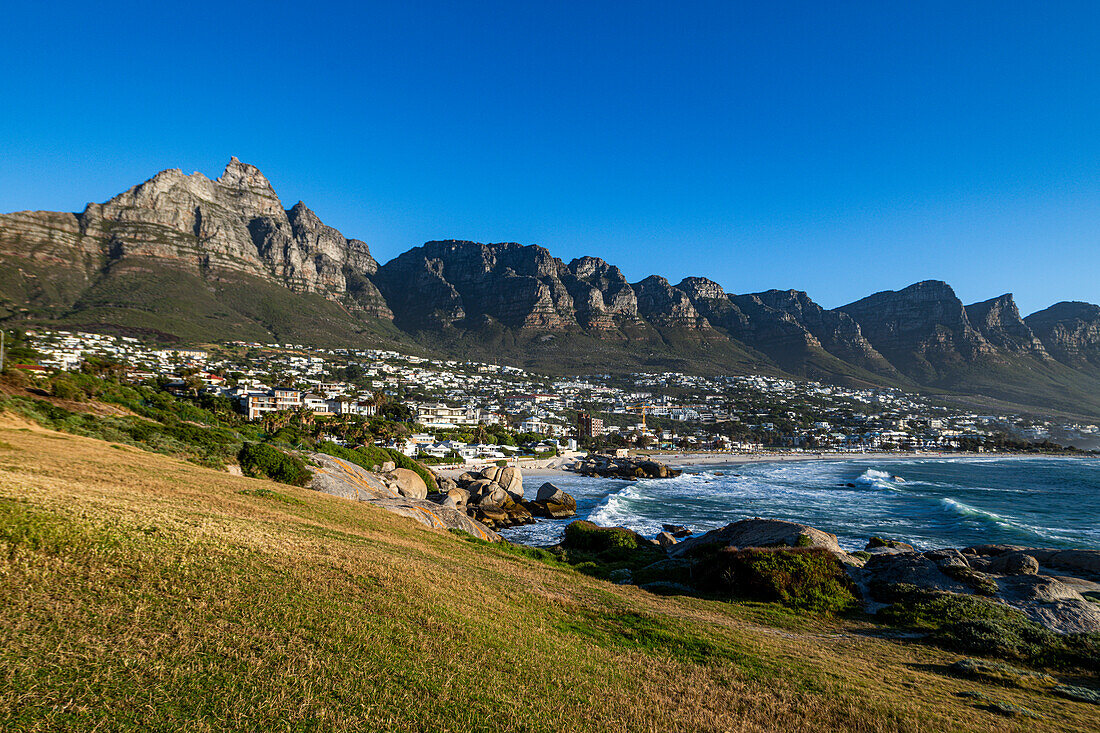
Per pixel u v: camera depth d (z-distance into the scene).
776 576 28.08
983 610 23.98
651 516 78.06
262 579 13.12
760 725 11.20
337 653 10.22
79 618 9.32
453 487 84.81
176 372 179.75
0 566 10.36
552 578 25.92
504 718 9.36
